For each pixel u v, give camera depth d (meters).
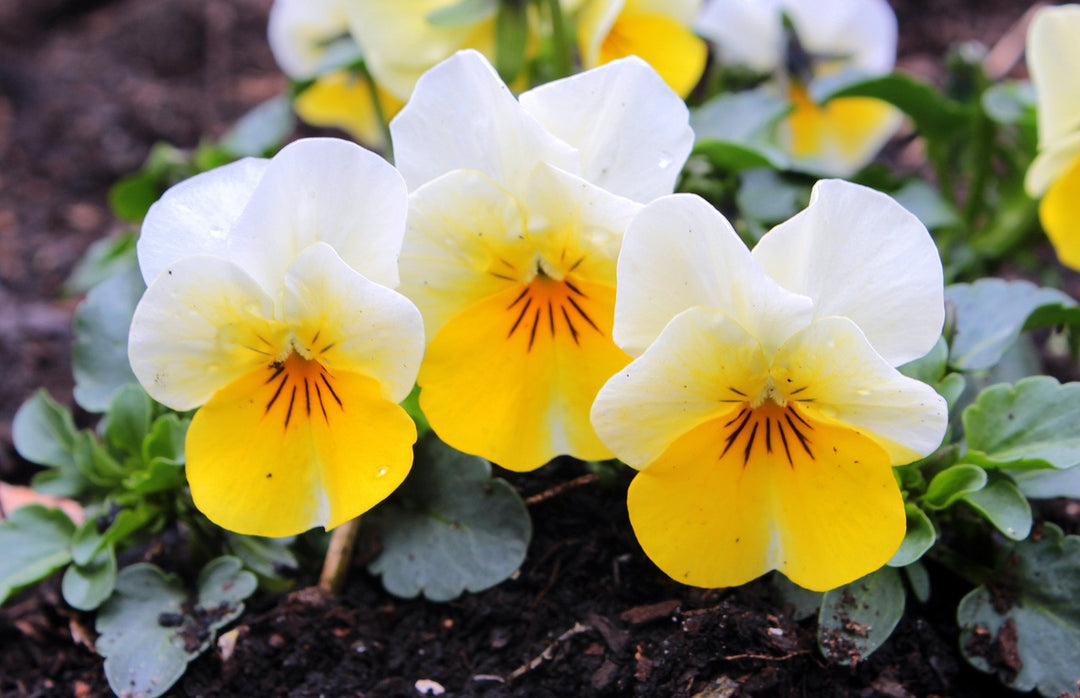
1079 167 0.37
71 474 0.36
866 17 0.42
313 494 0.31
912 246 0.30
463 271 0.30
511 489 0.34
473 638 0.34
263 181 0.30
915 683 0.33
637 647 0.33
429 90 0.30
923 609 0.34
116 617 0.34
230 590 0.34
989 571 0.33
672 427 0.30
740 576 0.31
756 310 0.29
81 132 0.63
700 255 0.29
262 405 0.31
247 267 0.30
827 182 0.30
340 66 0.41
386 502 0.34
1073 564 0.33
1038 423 0.33
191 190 0.31
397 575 0.34
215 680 0.33
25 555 0.34
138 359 0.30
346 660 0.33
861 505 0.30
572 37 0.38
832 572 0.30
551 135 0.30
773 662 0.32
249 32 0.69
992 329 0.34
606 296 0.31
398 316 0.29
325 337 0.30
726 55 0.43
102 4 0.72
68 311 0.51
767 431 0.30
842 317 0.29
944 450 0.33
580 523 0.35
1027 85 0.43
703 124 0.39
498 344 0.31
